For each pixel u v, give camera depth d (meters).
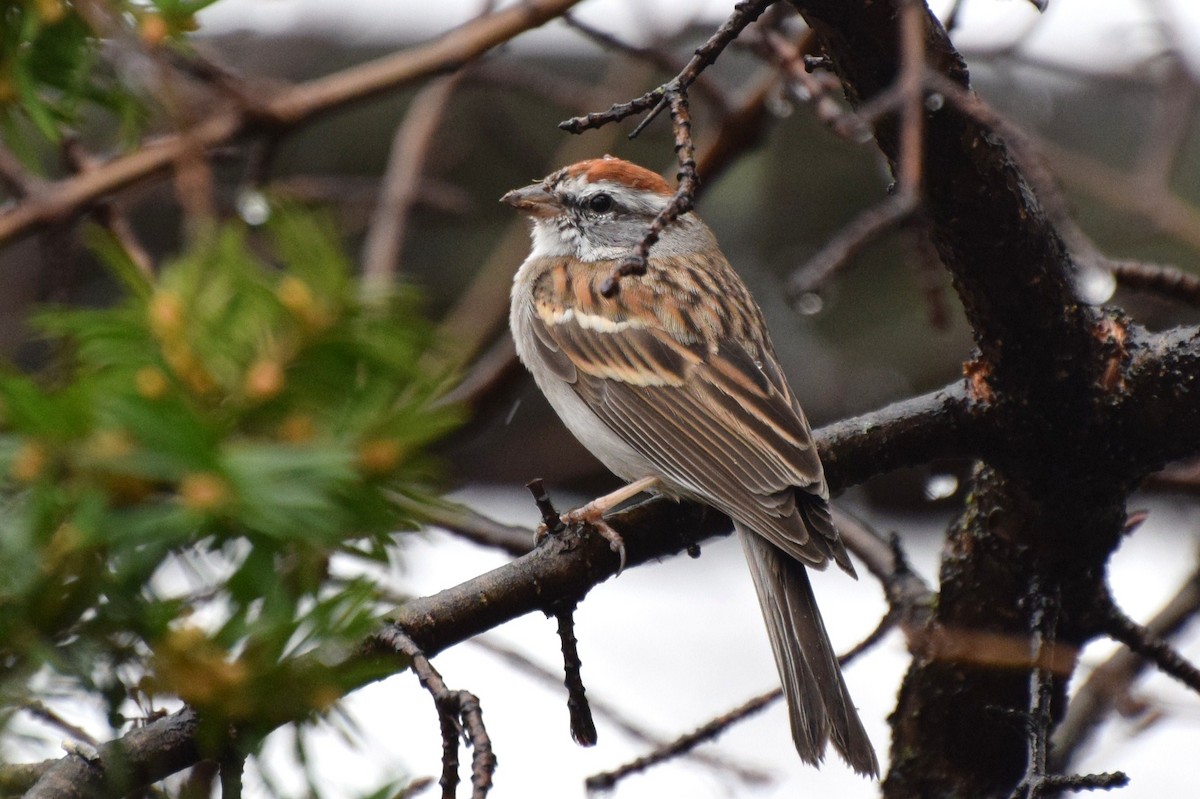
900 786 8.17
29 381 3.74
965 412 7.43
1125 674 8.21
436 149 14.11
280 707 4.17
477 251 15.05
